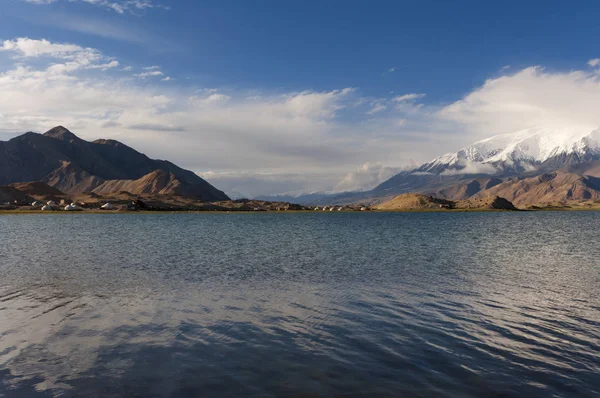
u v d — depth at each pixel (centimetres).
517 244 7525
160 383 1595
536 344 2039
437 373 1688
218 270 4378
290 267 4603
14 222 17025
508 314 2600
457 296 3119
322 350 1948
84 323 2394
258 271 4322
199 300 2978
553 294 3194
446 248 6769
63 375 1672
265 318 2502
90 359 1838
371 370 1716
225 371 1702
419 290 3338
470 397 1492
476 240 8394
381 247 6912
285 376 1655
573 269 4488
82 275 4034
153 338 2120
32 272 4212
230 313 2620
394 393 1515
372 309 2723
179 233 10475
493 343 2050
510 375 1673
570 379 1642
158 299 3005
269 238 8869
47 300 2967
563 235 9881
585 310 2706
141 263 4925
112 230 11675
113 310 2692
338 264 4862
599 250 6506
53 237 9000
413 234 10200
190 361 1811
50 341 2077
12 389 1552
